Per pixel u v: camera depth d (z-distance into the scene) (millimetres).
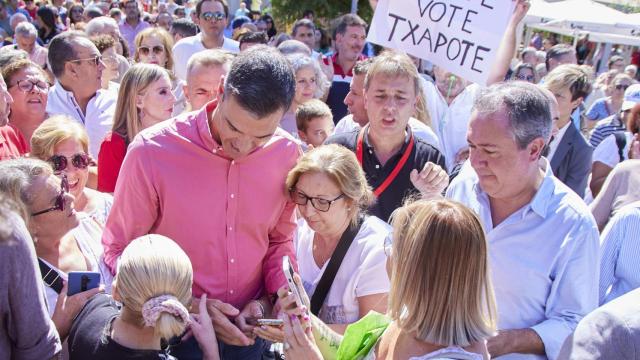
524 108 2139
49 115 4031
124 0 12984
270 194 2377
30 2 12617
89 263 2580
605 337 1536
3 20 11141
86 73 4320
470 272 1696
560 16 13703
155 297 1858
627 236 2533
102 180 3523
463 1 3545
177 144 2264
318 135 4180
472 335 1714
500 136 2145
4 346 1745
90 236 2682
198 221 2299
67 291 2188
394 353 1782
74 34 4367
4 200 1755
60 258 2438
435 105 4406
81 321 2062
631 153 3613
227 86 2041
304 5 13859
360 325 1899
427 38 3664
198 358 2414
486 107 2189
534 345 2240
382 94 2994
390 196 3092
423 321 1711
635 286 2537
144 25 10758
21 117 3771
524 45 17094
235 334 2277
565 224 2271
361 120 3980
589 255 2254
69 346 2059
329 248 2486
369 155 3154
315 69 4734
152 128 2305
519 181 2234
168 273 1881
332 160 2314
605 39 14727
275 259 2506
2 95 3225
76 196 2861
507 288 2326
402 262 1772
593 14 13922
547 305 2316
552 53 7293
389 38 3771
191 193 2270
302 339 1960
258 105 1967
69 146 2805
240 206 2332
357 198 2359
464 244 1695
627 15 14148
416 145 3180
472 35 3525
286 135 2455
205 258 2346
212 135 2248
